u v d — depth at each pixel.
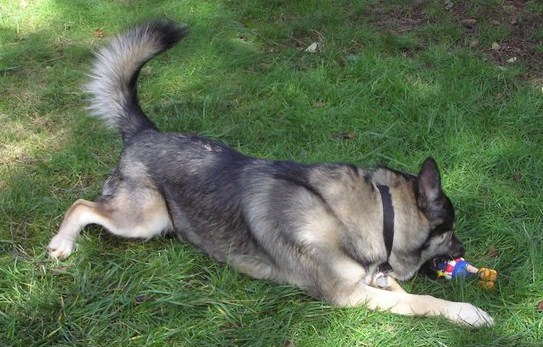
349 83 2.87
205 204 2.00
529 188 2.32
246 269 1.97
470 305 1.82
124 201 2.05
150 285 1.93
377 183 1.90
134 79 2.23
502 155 2.44
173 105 2.79
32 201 2.25
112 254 2.04
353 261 1.84
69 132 2.63
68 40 3.28
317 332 1.80
